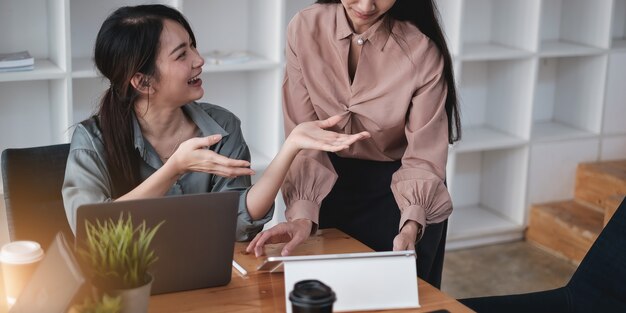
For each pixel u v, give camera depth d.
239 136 2.34
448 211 2.31
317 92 2.42
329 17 2.39
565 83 4.62
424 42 2.35
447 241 4.28
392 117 2.37
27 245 1.83
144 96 2.14
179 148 2.00
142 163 2.20
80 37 3.67
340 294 1.82
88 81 3.73
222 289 1.92
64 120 3.45
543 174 4.38
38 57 3.62
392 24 2.36
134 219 1.79
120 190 2.20
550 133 4.43
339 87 2.42
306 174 2.29
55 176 2.32
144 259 1.63
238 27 3.98
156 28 2.08
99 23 3.69
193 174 2.26
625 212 2.21
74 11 3.63
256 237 2.16
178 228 1.83
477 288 3.86
